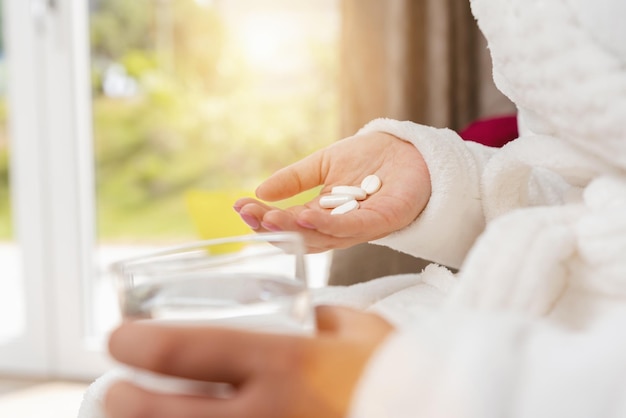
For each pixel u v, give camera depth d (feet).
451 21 9.31
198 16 23.73
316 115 24.08
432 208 1.92
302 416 1.37
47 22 9.36
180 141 25.29
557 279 1.60
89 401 1.80
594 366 1.34
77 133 9.53
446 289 1.84
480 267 1.59
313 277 8.30
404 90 9.23
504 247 1.59
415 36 9.32
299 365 1.37
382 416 1.35
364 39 9.48
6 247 25.53
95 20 23.68
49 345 9.62
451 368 1.35
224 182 25.49
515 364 1.36
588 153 1.72
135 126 25.31
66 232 9.52
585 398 1.33
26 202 9.55
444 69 9.21
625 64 1.56
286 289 1.49
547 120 1.71
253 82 24.25
